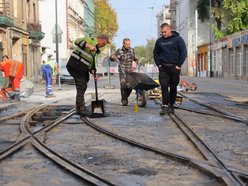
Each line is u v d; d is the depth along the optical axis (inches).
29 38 1779.0
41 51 2129.7
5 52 1429.6
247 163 242.8
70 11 2576.3
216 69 2642.7
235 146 291.3
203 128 369.4
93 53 466.3
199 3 2810.0
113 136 332.2
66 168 232.1
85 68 463.5
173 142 309.3
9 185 207.6
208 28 3120.1
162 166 241.3
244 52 2014.0
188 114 474.9
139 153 274.8
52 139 327.3
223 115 454.0
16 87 709.3
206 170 223.3
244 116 452.1
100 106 463.2
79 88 469.7
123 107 561.0
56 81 1540.4
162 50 467.2
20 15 1651.1
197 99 688.4
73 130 370.6
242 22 2305.6
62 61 2177.7
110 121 423.2
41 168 238.7
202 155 261.7
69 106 592.4
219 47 2529.5
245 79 1985.7
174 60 463.5
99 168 237.8
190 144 301.3
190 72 3260.3
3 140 326.6
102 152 278.5
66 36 2442.2
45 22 2385.6
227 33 2578.7
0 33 1391.5
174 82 470.9
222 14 2613.2
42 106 578.2
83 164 247.1
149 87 518.6
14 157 265.6
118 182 210.2
